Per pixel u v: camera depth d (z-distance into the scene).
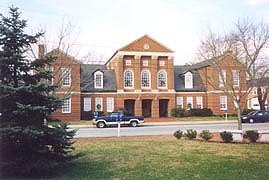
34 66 10.06
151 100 46.56
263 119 39.97
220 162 11.83
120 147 15.49
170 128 30.58
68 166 11.27
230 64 36.69
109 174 10.23
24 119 9.48
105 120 33.38
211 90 47.62
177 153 13.79
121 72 45.06
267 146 16.03
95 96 44.41
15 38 9.54
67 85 38.81
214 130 27.67
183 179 9.52
